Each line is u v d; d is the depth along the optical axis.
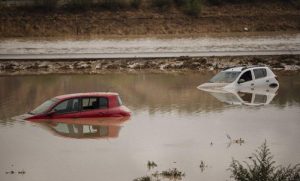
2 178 30.91
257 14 148.25
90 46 108.75
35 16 144.62
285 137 38.69
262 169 28.41
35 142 38.09
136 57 80.19
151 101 52.59
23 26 141.12
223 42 114.06
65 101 44.84
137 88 60.09
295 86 60.75
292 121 43.44
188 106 49.97
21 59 79.75
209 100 52.88
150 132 40.56
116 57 80.75
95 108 44.91
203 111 47.69
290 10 150.25
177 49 99.25
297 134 39.47
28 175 31.39
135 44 112.25
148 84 62.78
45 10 146.62
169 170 31.92
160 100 53.06
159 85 62.03
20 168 32.62
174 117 45.44
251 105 50.28
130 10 147.75
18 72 73.69
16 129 41.62
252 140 38.06
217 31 141.12
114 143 37.81
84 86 61.72
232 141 37.88
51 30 139.88
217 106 49.91
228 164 33.03
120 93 57.03
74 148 36.66
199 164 33.16
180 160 33.94
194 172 31.70
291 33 136.12
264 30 142.12
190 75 69.50
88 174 31.50
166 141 38.12
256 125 42.22
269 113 46.59
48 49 103.00
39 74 71.75
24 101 53.03
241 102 51.75
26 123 43.47
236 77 59.31
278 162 32.97
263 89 59.00
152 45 109.38
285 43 110.19
